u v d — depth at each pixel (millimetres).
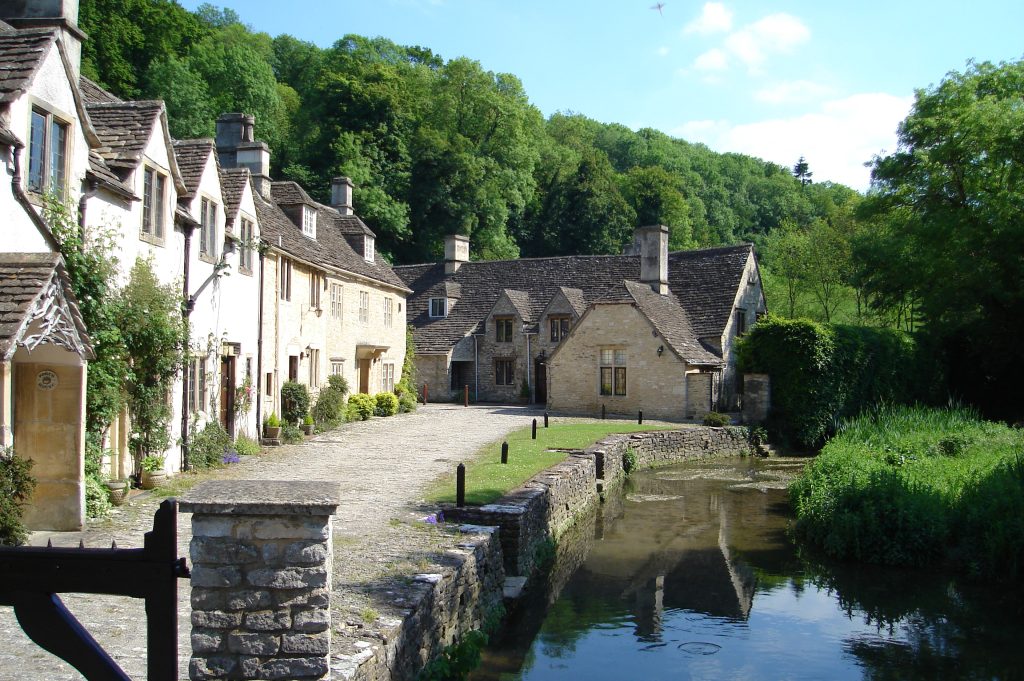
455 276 48281
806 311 51406
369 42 67812
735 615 12523
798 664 10633
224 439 18578
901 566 15102
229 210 20016
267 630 4984
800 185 106438
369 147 56656
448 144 59469
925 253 36188
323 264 27641
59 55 11719
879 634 11719
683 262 42125
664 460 27984
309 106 59750
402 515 12656
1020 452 19203
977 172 33969
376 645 6750
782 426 32219
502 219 62594
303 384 25141
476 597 10438
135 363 14406
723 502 21406
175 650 3703
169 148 15820
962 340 38469
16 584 3639
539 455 20547
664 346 35156
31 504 10398
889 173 37281
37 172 11375
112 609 7988
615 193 68625
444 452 21000
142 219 14961
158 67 47375
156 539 3682
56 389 11195
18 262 9859
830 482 17969
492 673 9984
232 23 69562
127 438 14344
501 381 43906
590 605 12961
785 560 15664
